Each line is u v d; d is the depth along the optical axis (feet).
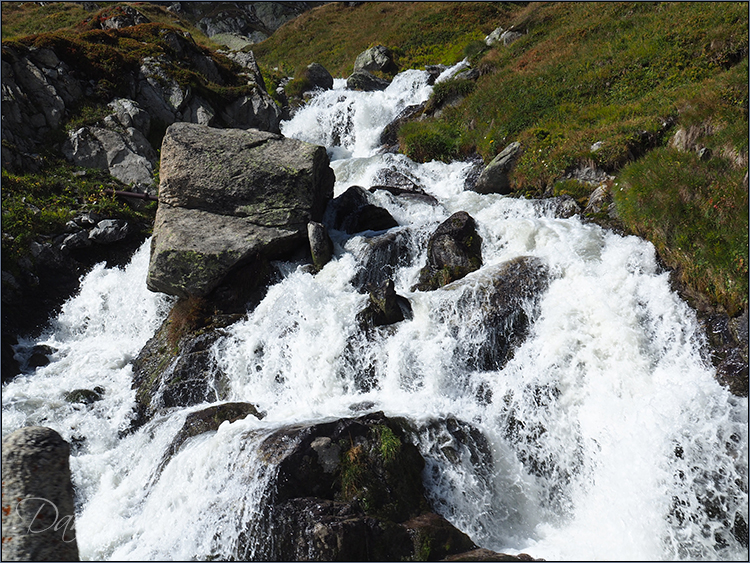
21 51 51.85
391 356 31.30
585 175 43.55
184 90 60.95
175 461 25.62
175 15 121.39
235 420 28.32
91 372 35.78
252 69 78.54
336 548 20.10
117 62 58.29
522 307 32.45
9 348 36.55
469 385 29.99
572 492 26.11
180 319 36.63
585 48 63.46
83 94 54.75
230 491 22.56
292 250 40.45
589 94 55.88
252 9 162.81
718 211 32.24
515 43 77.30
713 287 29.86
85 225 45.03
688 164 36.06
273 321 35.09
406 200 47.67
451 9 121.08
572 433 27.25
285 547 20.74
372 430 23.95
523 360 30.37
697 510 23.27
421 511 22.84
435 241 38.55
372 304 33.58
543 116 55.57
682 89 47.52
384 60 102.94
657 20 61.31
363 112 75.92
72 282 42.57
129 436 30.99
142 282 42.09
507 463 26.37
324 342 32.86
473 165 55.42
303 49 136.15
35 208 43.96
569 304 31.81
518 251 36.94
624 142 43.19
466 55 90.53
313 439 22.80
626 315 30.14
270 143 41.68
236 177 39.91
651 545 23.11
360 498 22.07
